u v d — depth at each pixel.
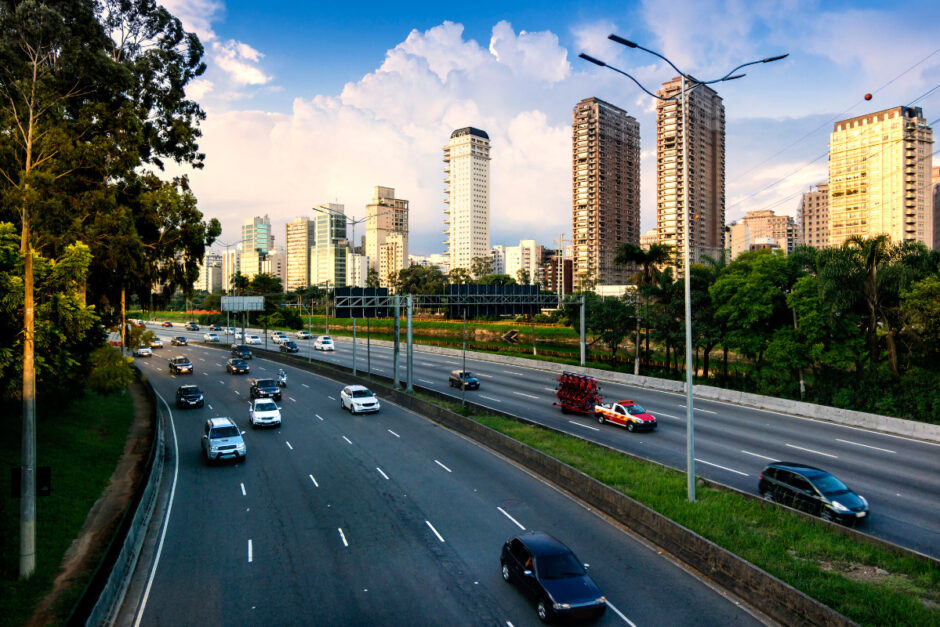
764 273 45.19
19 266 18.19
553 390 49.59
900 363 41.81
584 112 187.00
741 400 41.56
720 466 25.89
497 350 88.12
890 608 12.97
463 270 164.62
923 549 16.89
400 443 31.56
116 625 13.41
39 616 13.98
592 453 26.80
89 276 33.97
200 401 43.44
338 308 46.50
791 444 29.84
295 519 20.16
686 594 14.66
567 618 13.06
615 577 15.61
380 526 19.44
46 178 21.41
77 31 26.03
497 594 14.77
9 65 21.97
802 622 12.94
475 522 19.80
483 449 30.19
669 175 163.12
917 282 38.72
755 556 15.61
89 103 27.89
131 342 42.06
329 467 26.81
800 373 43.84
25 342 16.95
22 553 15.80
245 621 13.55
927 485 22.84
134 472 26.48
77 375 30.53
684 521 18.19
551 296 57.16
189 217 40.22
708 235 170.00
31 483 16.09
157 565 16.59
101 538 18.98
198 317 158.38
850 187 159.62
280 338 93.94
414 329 123.00
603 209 187.12
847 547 16.23
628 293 61.31
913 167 149.00
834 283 39.78
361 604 14.30
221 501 22.16
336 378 58.50
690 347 20.28
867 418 33.59
